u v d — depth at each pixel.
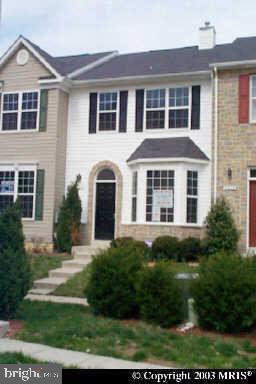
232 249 16.02
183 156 17.30
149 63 20.77
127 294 9.78
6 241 9.70
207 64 18.91
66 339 8.04
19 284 9.50
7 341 7.99
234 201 16.95
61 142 19.70
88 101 19.98
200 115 18.33
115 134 19.42
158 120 18.92
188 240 16.14
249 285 8.62
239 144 17.08
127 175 19.03
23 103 20.05
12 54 20.33
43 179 19.39
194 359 7.13
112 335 8.33
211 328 8.91
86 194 19.59
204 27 21.34
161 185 17.61
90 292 10.06
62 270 14.69
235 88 17.33
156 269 9.38
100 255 10.27
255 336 8.55
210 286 8.81
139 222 17.64
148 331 8.61
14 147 20.02
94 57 22.88
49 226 19.12
